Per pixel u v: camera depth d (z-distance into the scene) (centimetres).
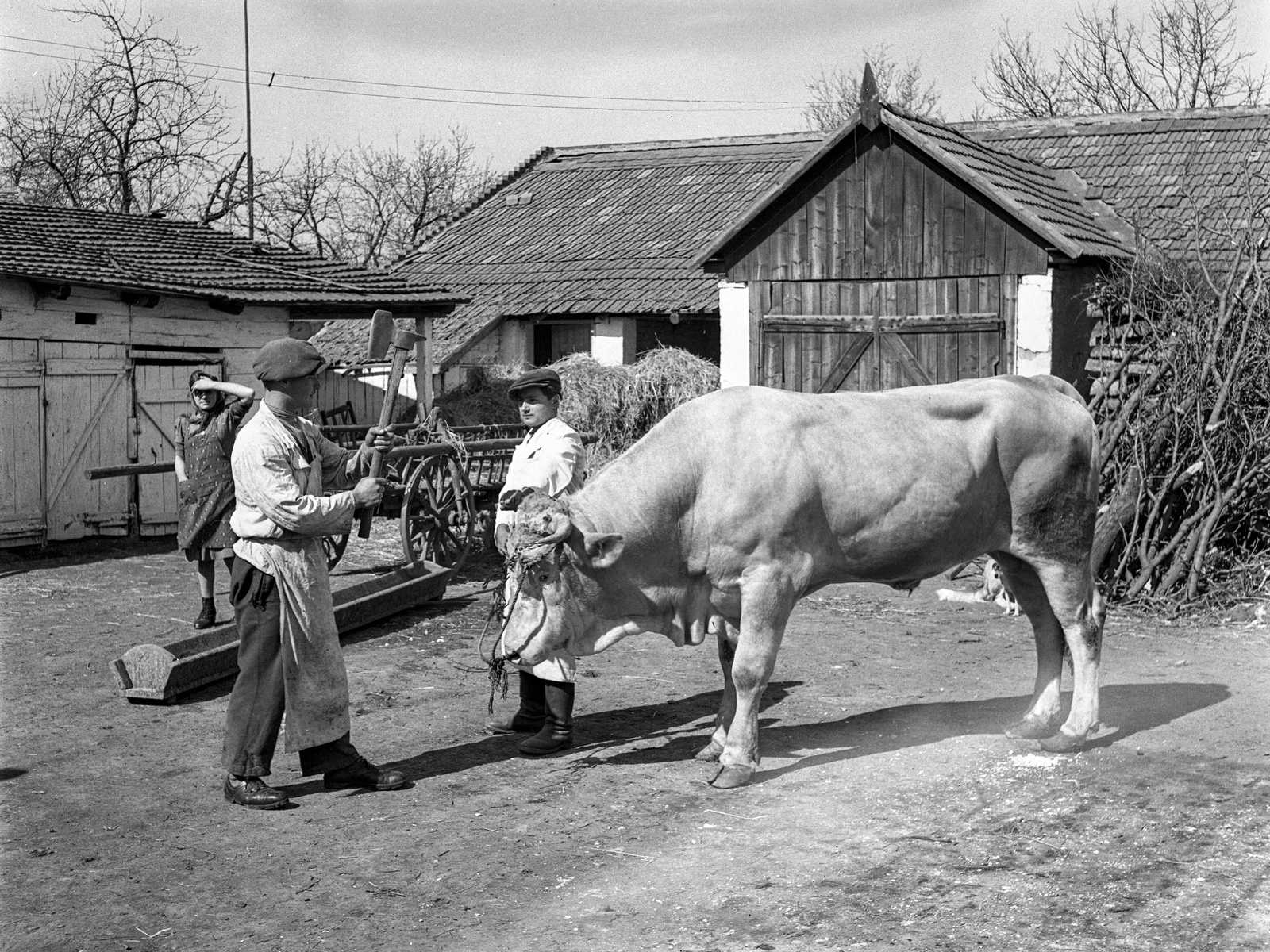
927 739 694
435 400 2119
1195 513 1080
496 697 798
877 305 1483
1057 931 452
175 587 1202
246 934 469
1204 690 787
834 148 1474
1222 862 513
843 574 652
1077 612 667
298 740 604
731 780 620
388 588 1016
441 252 2709
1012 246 1398
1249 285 1133
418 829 573
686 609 643
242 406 966
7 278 1416
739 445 623
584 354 2050
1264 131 1767
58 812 599
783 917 471
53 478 1464
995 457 657
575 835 562
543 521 604
